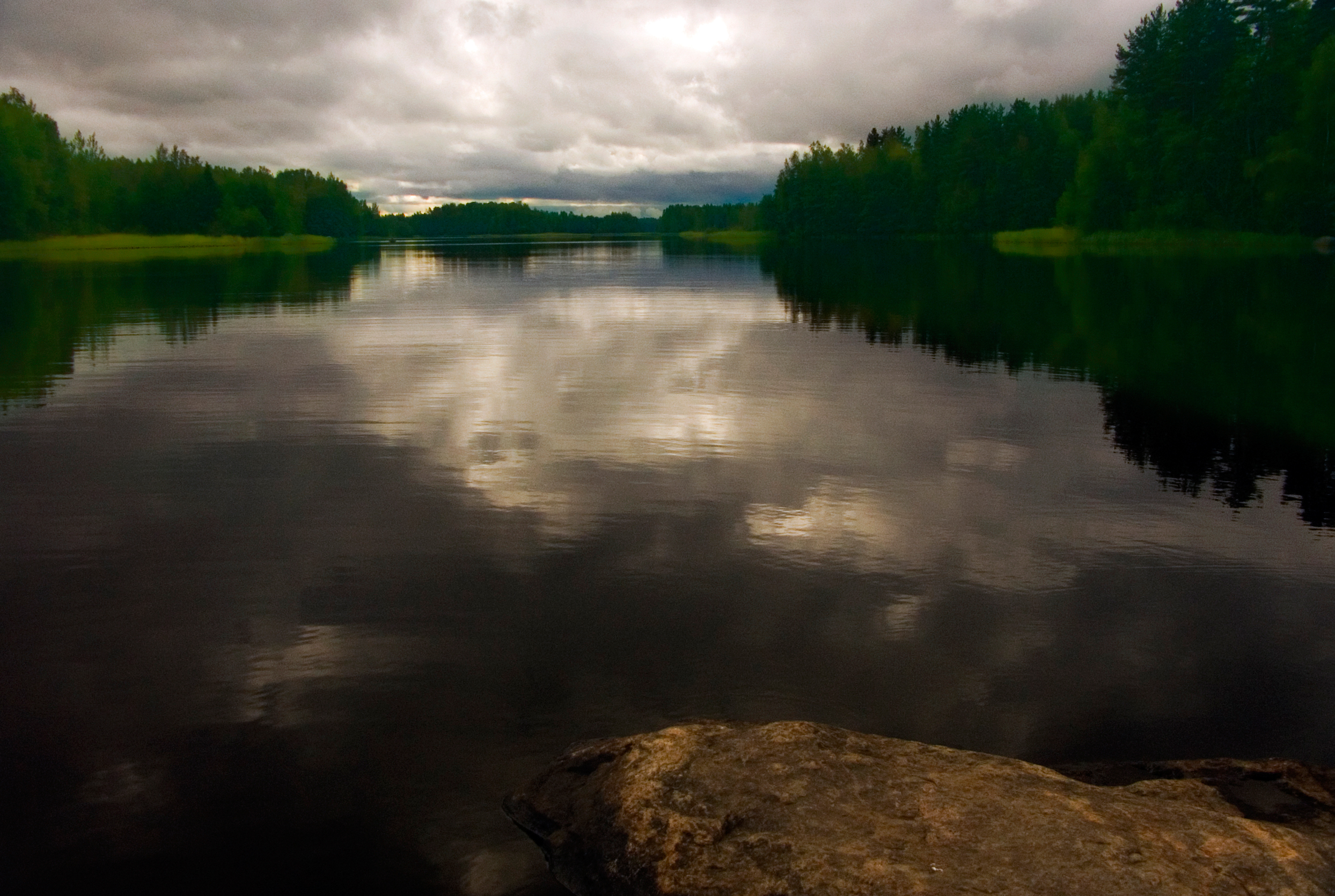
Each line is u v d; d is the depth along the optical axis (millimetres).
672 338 20391
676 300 30906
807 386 14398
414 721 4723
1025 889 3088
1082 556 7086
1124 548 7277
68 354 17547
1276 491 8891
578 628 5777
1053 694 5020
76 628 5785
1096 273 42719
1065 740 4574
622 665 5305
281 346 18797
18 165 86750
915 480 9180
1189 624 5887
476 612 6012
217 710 4820
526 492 8703
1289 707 4902
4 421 11680
